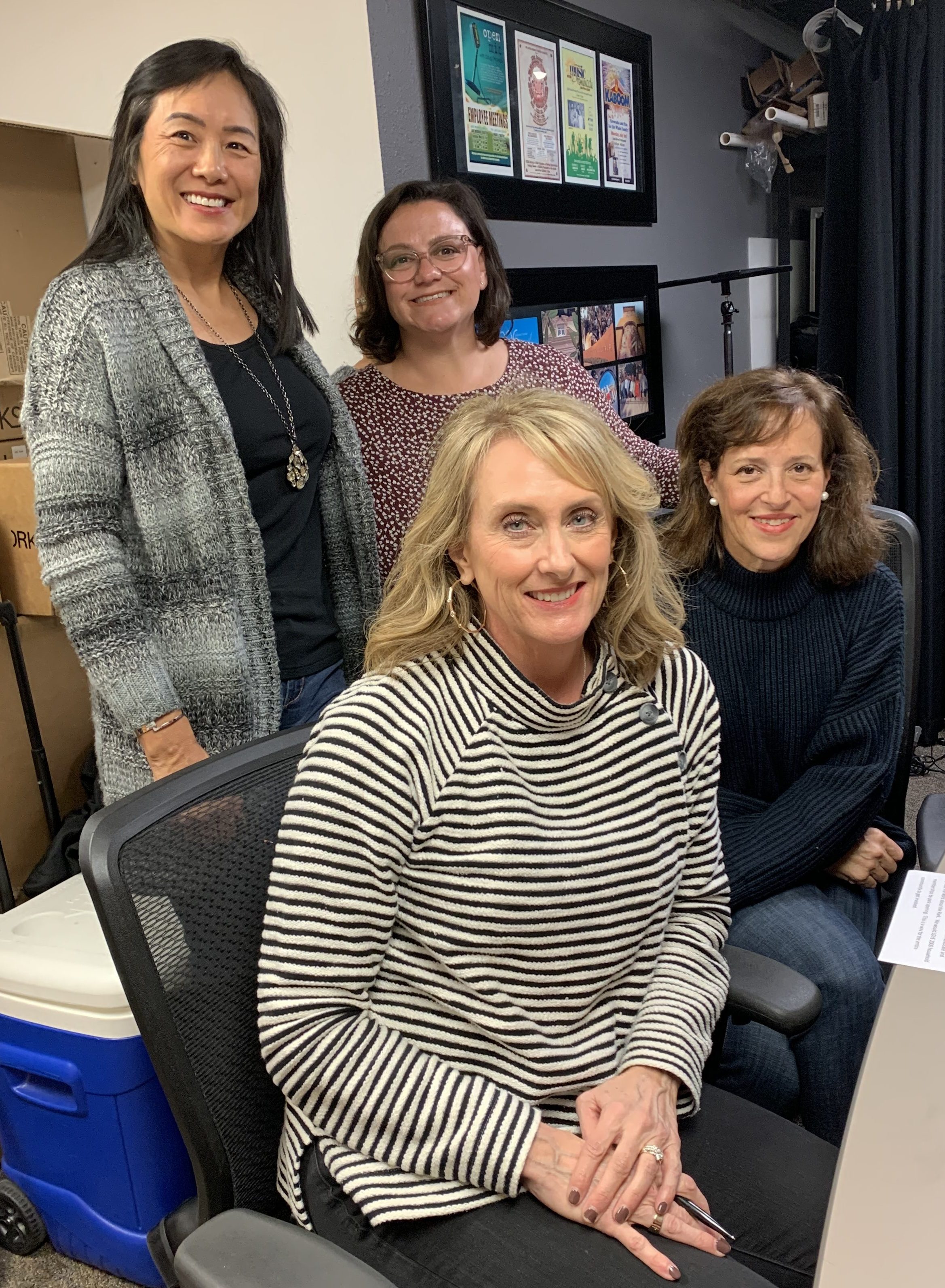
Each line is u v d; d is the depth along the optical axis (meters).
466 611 1.03
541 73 2.93
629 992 1.08
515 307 2.94
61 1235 1.55
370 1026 0.96
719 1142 1.04
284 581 1.61
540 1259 0.89
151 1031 0.86
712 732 1.14
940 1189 0.70
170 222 1.45
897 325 3.22
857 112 3.13
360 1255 0.93
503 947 0.98
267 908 0.96
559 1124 1.02
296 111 2.42
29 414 1.38
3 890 1.94
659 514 1.65
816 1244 0.94
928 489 3.21
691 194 4.02
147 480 1.40
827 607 1.50
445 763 0.98
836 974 1.33
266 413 1.56
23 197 2.29
